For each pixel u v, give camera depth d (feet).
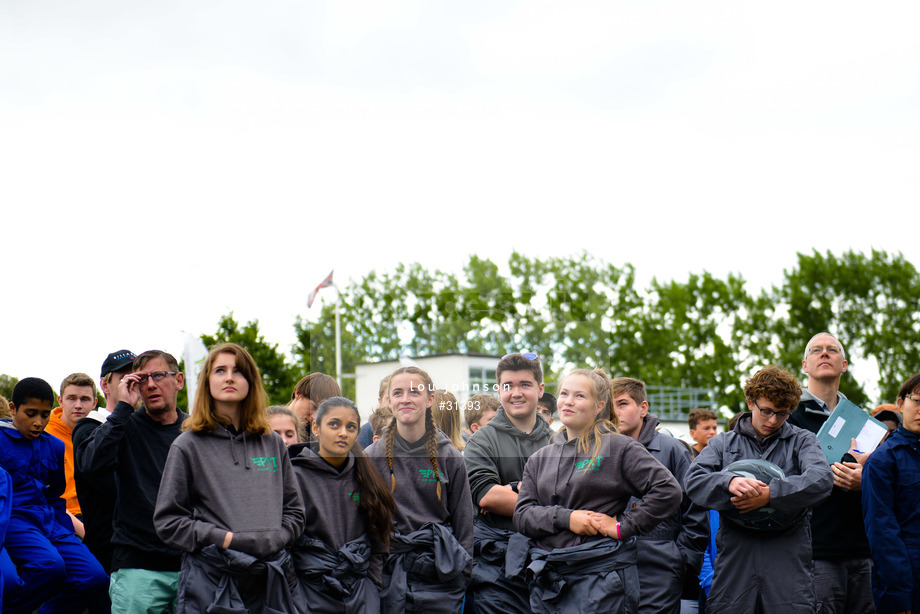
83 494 17.42
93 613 17.56
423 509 14.78
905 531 15.85
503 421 15.06
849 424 17.20
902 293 122.62
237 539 13.12
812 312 123.44
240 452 13.89
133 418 16.02
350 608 13.80
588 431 14.25
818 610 15.24
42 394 17.71
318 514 14.15
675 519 17.15
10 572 16.11
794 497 14.23
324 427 13.79
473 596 15.44
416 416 13.94
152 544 15.35
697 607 18.66
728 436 15.89
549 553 14.02
